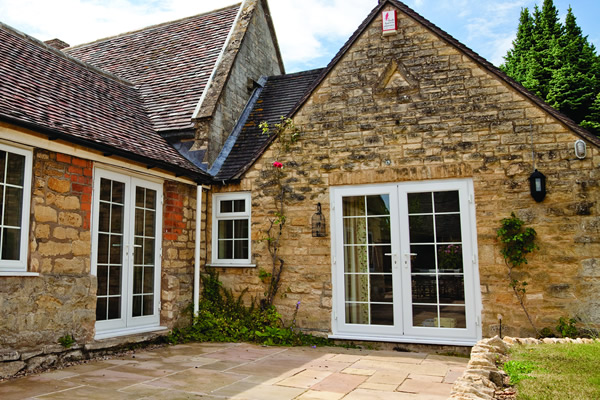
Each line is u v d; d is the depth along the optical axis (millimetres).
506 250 6816
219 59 10297
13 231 5379
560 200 6727
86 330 6102
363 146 7828
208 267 8586
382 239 7590
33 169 5652
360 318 7547
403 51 7820
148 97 10078
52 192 5852
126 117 8367
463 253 7086
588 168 6672
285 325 7926
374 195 7734
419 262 7312
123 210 7102
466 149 7266
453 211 7246
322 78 8203
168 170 7590
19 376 5141
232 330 7859
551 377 4258
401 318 7281
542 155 6906
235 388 4738
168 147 8523
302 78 11555
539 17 21422
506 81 7184
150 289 7609
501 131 7141
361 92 7961
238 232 8672
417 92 7648
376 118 7812
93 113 7316
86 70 9055
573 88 18141
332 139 8039
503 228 6820
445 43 7617
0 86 5770
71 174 6145
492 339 5660
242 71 10711
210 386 4816
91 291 6219
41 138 5582
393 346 7242
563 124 6852
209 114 8922
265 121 10078
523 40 21719
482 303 6887
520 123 7074
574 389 3891
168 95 9945
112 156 6645
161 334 7359
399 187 7551
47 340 5570
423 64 7680
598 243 6500
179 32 12414
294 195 8164
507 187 6984
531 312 6672
